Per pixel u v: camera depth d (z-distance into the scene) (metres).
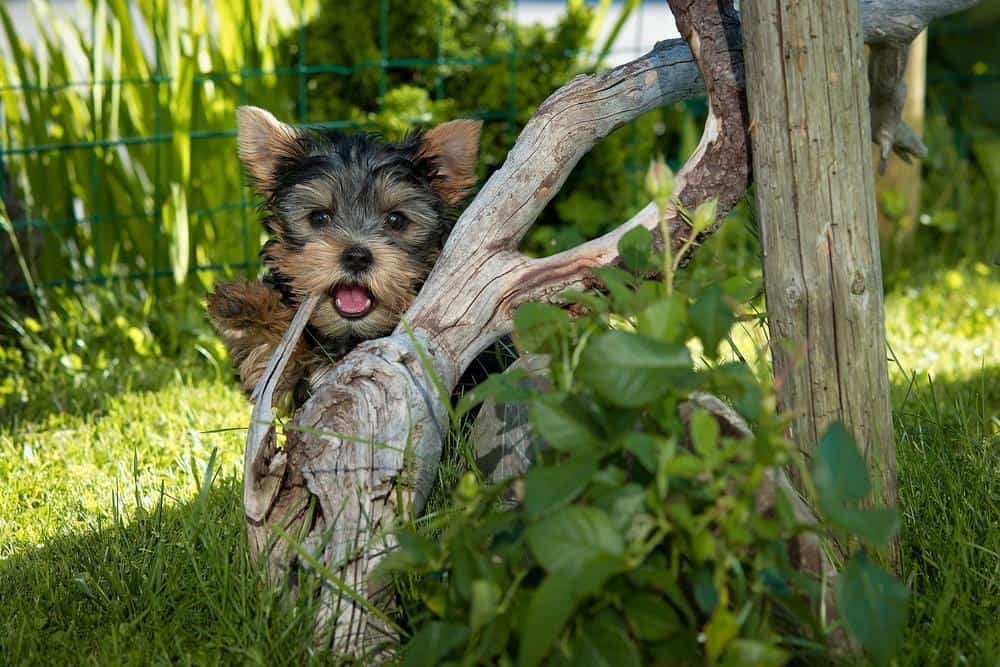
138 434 1.46
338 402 1.14
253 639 1.12
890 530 1.00
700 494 1.02
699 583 1.02
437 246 1.42
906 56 1.28
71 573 1.22
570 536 1.00
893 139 1.33
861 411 1.15
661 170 1.05
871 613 1.02
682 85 1.23
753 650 1.00
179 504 1.26
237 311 1.35
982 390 1.33
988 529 1.18
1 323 1.74
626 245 1.11
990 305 1.76
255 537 1.15
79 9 2.01
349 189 1.40
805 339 1.15
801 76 1.13
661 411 1.04
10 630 1.17
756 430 1.14
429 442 1.15
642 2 1.96
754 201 1.23
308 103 1.84
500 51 1.87
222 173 1.81
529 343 1.07
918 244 1.98
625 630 1.03
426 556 1.05
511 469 1.17
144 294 1.82
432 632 1.04
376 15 1.84
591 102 1.22
